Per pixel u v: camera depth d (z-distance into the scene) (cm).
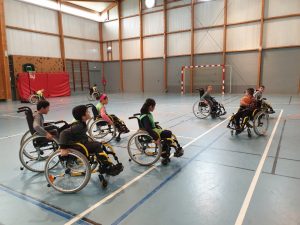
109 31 1895
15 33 1355
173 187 272
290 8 1243
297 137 455
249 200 240
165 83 1709
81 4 1711
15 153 406
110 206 237
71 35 1694
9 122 693
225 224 204
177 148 344
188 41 1571
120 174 311
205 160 353
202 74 1562
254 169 315
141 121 333
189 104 991
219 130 531
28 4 1409
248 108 461
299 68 1270
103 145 308
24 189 277
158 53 1702
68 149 261
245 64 1416
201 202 239
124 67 1880
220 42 1467
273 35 1309
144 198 250
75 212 228
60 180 296
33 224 211
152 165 339
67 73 1602
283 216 213
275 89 1350
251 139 453
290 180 281
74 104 1106
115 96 1463
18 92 1376
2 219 218
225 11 1410
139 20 1727
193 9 1512
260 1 1308
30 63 1432
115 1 1767
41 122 319
